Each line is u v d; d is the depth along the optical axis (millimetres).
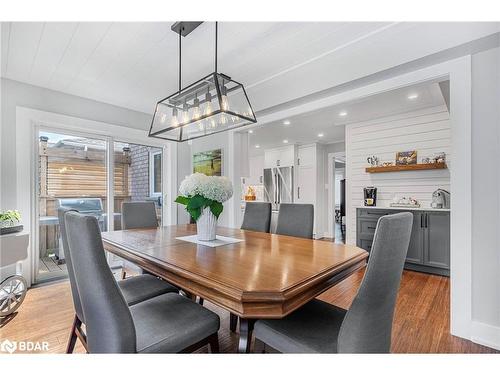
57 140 3391
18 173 2955
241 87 2363
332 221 6500
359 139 4730
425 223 3557
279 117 3396
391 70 2307
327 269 1286
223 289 1059
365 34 2225
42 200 3250
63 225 1459
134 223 2975
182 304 1425
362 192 4699
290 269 1272
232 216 4055
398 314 2336
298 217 2500
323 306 1425
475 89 1965
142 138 4133
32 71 2826
